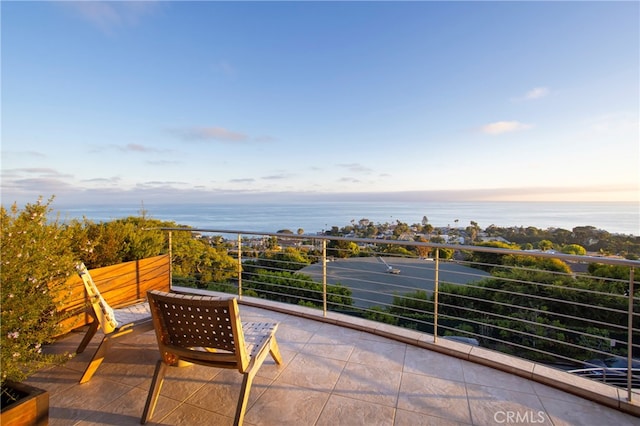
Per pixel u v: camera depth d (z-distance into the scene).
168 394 2.15
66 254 2.51
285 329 3.25
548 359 4.98
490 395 2.16
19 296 1.71
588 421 1.92
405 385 2.27
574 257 2.12
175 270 6.06
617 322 4.75
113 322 2.40
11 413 1.43
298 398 2.11
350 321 3.31
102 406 2.01
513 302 5.49
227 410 1.99
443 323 5.86
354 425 1.86
